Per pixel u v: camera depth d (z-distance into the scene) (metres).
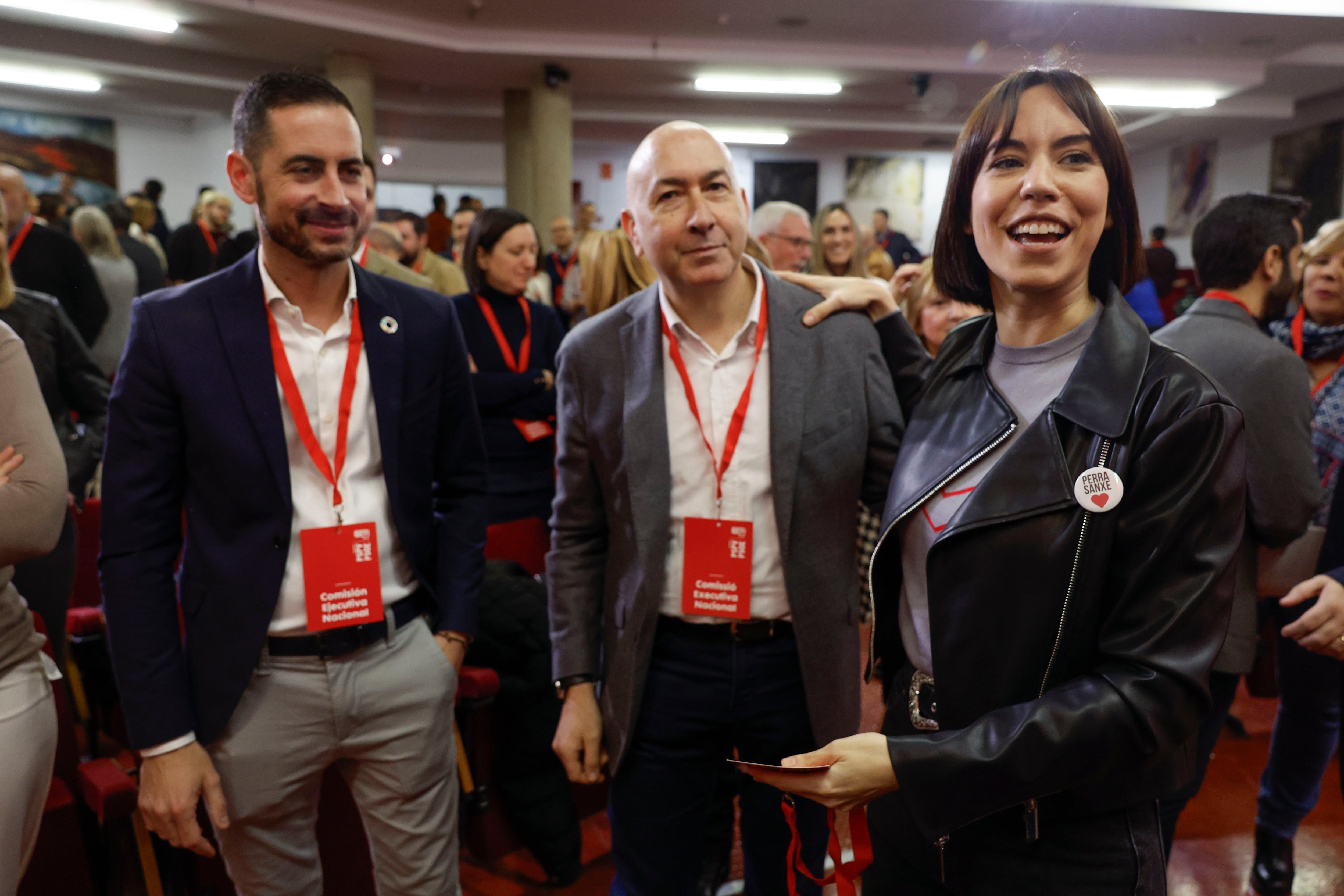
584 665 1.41
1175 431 0.80
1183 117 10.66
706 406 1.34
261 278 1.33
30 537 1.15
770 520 1.33
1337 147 10.24
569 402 1.41
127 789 1.55
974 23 8.02
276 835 1.37
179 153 12.10
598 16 7.88
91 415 2.12
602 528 1.46
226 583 1.29
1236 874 2.12
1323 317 2.12
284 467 1.30
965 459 0.96
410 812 1.43
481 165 12.85
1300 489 1.45
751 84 9.59
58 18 7.30
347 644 1.33
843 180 13.59
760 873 1.41
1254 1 7.46
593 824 2.40
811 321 1.34
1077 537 0.84
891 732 1.06
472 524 1.54
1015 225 0.90
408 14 7.82
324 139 1.23
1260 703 3.12
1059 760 0.77
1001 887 0.92
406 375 1.41
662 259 1.27
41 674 1.21
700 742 1.37
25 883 1.55
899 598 1.08
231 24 7.54
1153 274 8.43
